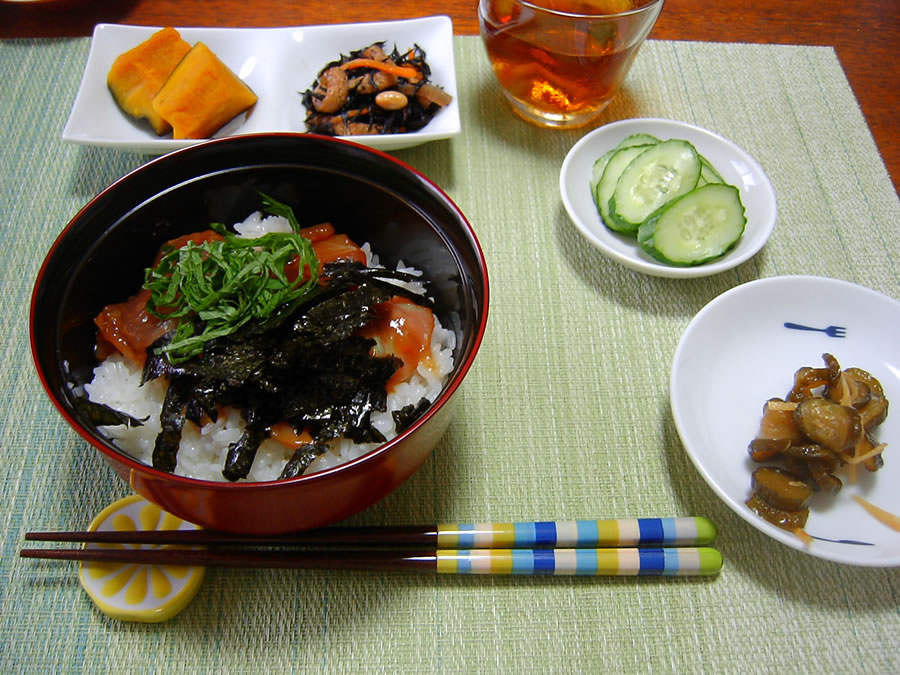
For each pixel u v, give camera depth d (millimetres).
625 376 318
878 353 311
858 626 261
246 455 252
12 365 309
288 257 273
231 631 254
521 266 349
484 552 264
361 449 261
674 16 453
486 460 294
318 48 398
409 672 249
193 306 263
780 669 253
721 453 289
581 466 294
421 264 301
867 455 272
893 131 405
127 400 268
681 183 344
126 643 250
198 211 292
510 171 381
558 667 252
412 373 276
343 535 263
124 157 375
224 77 367
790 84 422
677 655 255
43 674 244
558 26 339
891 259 356
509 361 321
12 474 282
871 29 452
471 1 453
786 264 353
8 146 377
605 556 263
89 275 265
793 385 302
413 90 372
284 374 255
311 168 284
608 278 347
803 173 385
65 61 412
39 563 263
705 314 305
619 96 412
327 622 257
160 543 259
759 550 275
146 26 419
